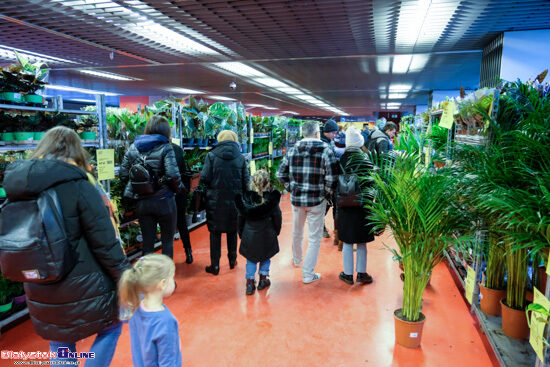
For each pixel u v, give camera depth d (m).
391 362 2.39
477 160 2.44
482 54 6.95
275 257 4.43
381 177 2.65
